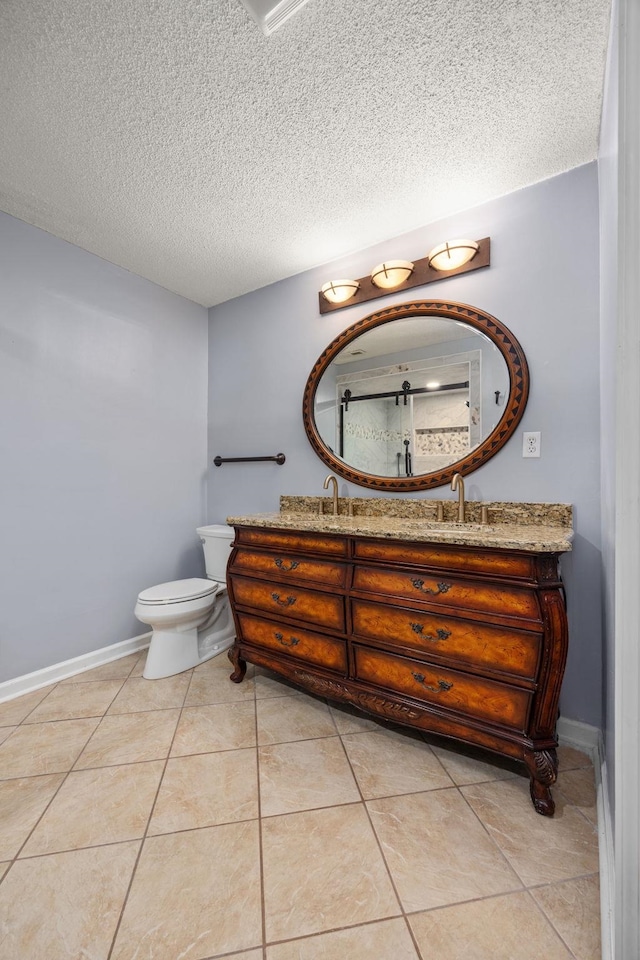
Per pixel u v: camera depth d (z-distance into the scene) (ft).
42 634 6.70
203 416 9.68
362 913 3.07
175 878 3.34
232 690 6.42
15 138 4.90
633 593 2.34
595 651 5.13
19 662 6.40
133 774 4.55
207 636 7.83
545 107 4.48
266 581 6.06
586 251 5.26
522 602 4.05
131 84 4.20
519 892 3.23
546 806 4.00
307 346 8.01
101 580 7.59
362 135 4.88
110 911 3.08
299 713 5.77
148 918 3.03
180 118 4.63
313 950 2.82
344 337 7.29
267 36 3.74
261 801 4.16
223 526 8.85
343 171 5.49
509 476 5.77
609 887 2.97
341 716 5.70
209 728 5.41
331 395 7.55
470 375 6.10
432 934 2.93
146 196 5.98
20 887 3.26
